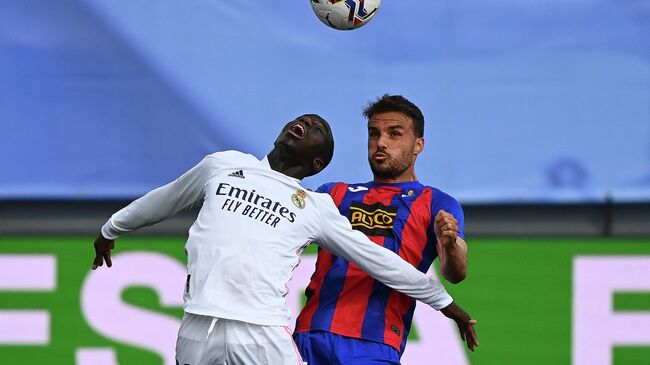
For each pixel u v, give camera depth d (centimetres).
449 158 2364
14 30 2381
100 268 2403
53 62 2383
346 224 1633
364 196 1753
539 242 2391
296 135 1638
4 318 2392
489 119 2362
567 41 2356
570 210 2398
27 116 2388
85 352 2394
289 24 2372
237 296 1563
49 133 2388
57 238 2408
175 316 2397
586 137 2362
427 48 2362
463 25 2361
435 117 2362
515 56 2361
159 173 2389
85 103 2386
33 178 2392
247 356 1570
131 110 2383
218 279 1565
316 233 1628
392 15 2362
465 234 2403
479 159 2366
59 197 2392
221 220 1590
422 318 2372
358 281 1702
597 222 2398
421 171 2369
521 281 2389
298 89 2369
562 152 2367
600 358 2384
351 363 1673
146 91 2381
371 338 1684
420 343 2369
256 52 2370
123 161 2389
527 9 2358
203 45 2377
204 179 1656
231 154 1664
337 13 1891
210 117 2377
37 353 2392
